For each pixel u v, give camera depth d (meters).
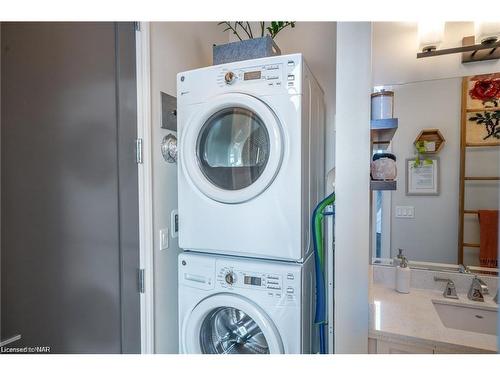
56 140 0.88
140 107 1.23
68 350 0.92
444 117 1.37
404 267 1.32
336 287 0.94
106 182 1.07
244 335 1.39
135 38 1.22
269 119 1.11
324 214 1.29
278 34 1.99
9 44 0.75
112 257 1.09
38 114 0.83
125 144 1.16
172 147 1.44
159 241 1.35
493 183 1.32
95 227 1.02
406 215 1.43
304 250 1.18
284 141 1.12
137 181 1.23
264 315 1.14
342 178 0.92
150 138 1.28
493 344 0.84
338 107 0.92
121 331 1.13
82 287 0.97
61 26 0.90
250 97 1.15
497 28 1.24
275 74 1.13
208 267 1.24
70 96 0.92
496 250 1.31
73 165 0.93
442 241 1.39
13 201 0.76
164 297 1.38
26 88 0.79
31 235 0.81
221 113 1.25
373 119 1.05
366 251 0.91
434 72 1.37
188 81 1.27
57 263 0.88
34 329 0.82
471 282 1.30
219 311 1.32
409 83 1.39
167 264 1.41
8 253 0.75
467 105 1.34
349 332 0.93
